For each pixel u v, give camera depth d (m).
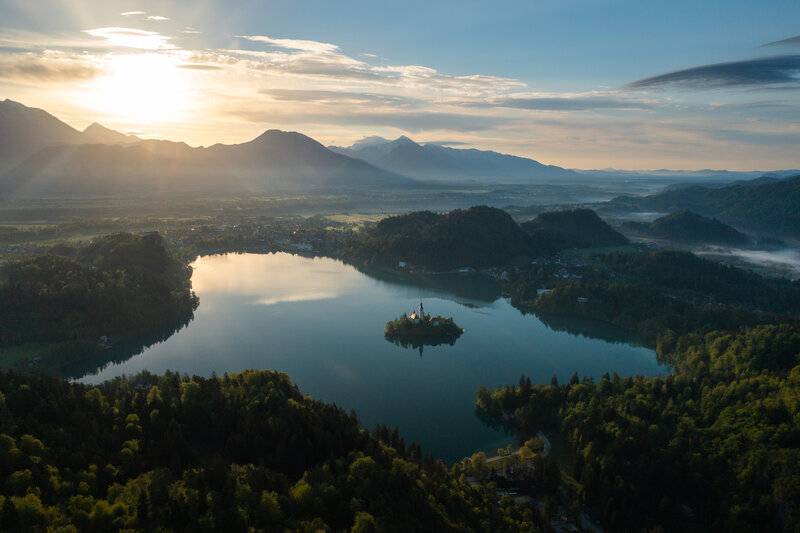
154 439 174.12
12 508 118.75
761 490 169.75
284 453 170.62
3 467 139.62
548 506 167.12
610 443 196.38
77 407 177.00
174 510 131.50
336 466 163.75
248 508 136.50
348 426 189.62
